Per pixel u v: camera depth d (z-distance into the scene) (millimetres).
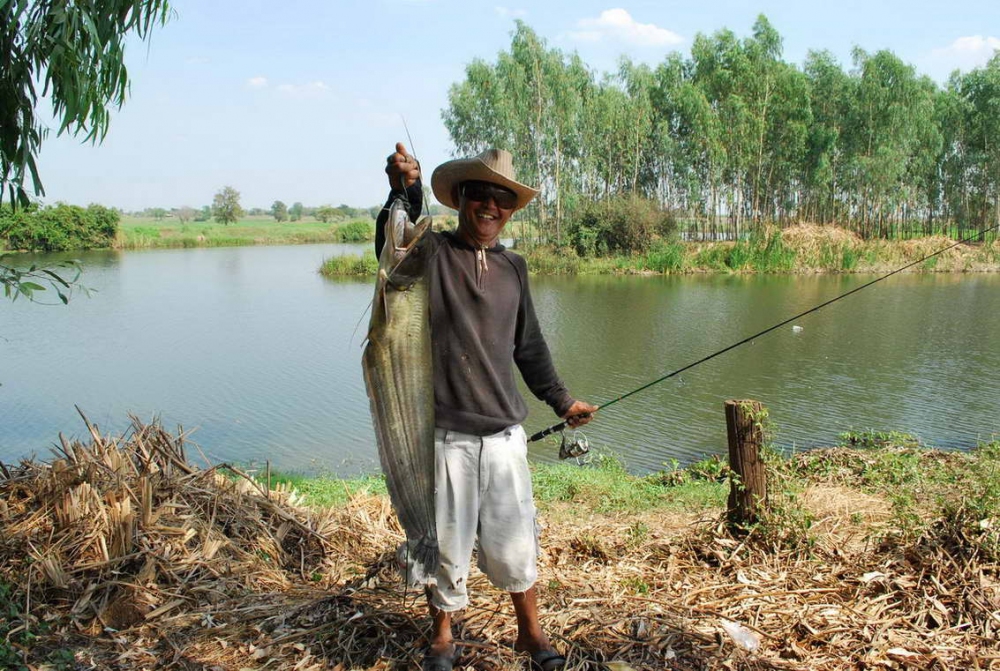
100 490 4012
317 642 3139
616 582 3850
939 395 14188
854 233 49250
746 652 3137
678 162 51062
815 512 5094
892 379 15531
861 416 12711
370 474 9344
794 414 12867
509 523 2791
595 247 45062
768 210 52625
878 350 18672
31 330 23375
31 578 3449
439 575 2775
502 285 2777
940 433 11680
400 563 2941
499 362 2750
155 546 3762
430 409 2650
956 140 54906
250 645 3127
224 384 16000
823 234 44219
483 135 47219
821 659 3131
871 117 49250
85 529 3734
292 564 4055
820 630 3348
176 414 13633
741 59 49281
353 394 15055
